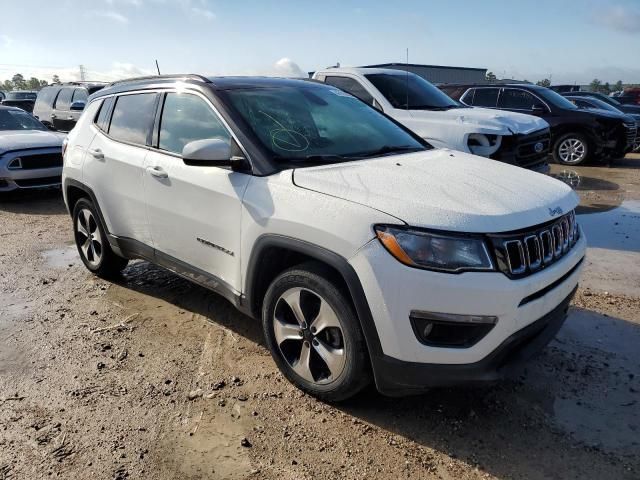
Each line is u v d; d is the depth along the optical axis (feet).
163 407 10.01
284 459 8.66
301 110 12.34
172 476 8.30
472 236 8.14
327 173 9.94
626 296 14.89
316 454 8.77
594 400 10.10
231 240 10.90
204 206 11.39
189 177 11.68
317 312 9.78
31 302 15.02
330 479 8.25
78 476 8.30
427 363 8.38
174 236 12.52
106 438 9.16
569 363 11.36
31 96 86.53
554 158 39.14
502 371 8.57
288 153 10.87
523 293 8.29
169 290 15.69
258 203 10.12
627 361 11.46
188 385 10.72
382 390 8.99
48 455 8.75
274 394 10.37
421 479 8.22
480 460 8.59
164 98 13.12
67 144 16.48
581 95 57.77
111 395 10.41
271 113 11.75
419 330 8.30
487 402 10.07
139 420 9.64
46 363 11.66
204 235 11.61
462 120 22.50
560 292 9.29
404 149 12.44
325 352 9.66
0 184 27.48
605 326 13.06
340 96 14.01
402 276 8.17
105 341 12.61
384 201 8.74
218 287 11.68
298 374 10.28
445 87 42.24
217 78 12.71
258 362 11.55
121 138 14.26
